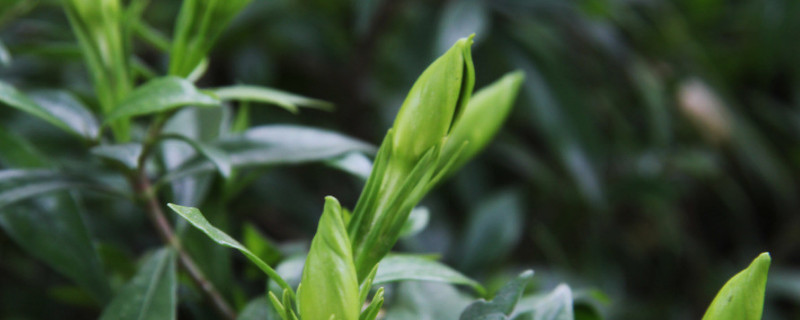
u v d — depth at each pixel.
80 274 0.32
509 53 0.64
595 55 0.75
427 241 0.60
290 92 0.72
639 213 0.87
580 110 0.64
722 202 0.93
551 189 0.73
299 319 0.26
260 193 0.56
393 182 0.26
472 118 0.29
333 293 0.25
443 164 0.27
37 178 0.31
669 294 0.85
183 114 0.35
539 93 0.63
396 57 0.71
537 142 0.83
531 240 0.78
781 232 0.91
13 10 0.36
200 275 0.32
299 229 0.63
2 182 0.31
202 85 0.66
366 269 0.26
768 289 0.80
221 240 0.25
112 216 0.49
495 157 0.73
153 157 0.34
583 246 0.77
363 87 0.66
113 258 0.36
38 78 0.51
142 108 0.29
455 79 0.25
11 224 0.31
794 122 0.89
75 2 0.30
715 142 0.83
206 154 0.30
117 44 0.31
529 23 0.66
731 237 0.94
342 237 0.25
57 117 0.31
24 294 0.49
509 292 0.27
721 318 0.25
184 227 0.33
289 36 0.67
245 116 0.36
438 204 0.63
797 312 0.88
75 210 0.32
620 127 0.77
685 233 0.88
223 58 0.68
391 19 0.62
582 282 0.64
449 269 0.29
